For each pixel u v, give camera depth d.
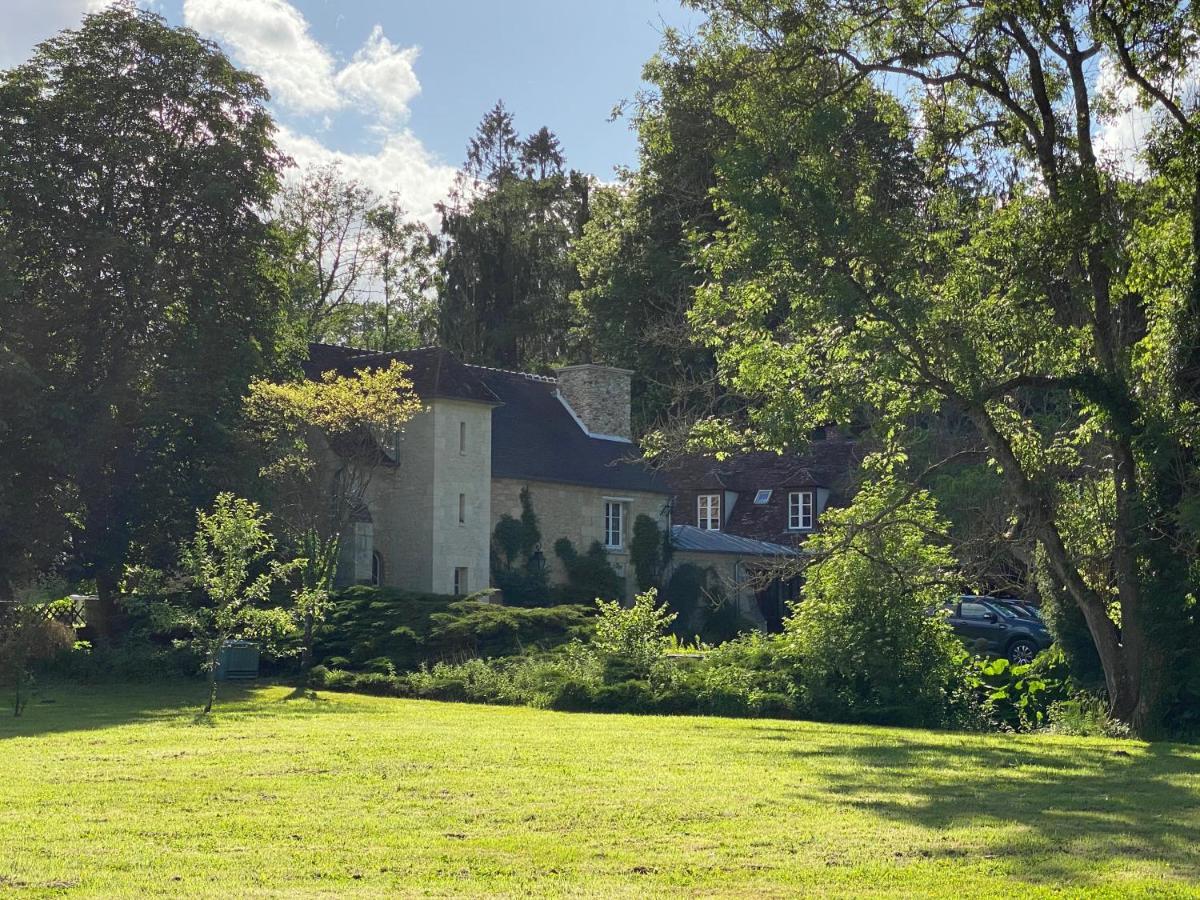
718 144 22.34
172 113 33.53
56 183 30.92
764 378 20.86
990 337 19.83
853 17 20.66
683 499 55.81
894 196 20.80
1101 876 8.14
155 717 20.27
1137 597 20.48
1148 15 19.80
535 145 70.62
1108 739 19.11
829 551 21.67
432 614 30.22
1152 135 20.84
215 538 22.14
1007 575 25.34
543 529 42.59
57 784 11.82
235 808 10.51
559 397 47.53
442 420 38.31
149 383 32.28
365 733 17.00
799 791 11.78
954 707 22.14
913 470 36.88
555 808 10.54
